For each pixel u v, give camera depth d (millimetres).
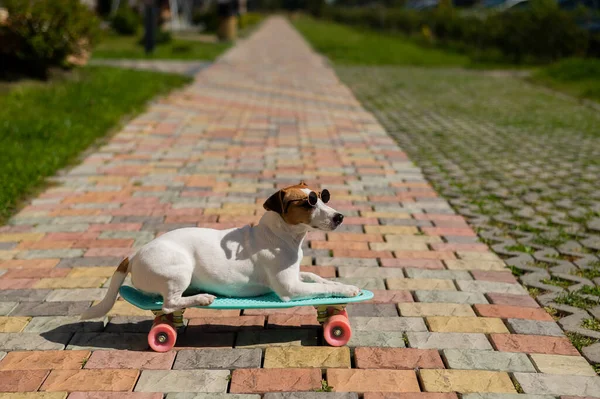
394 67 7418
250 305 1188
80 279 1546
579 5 8352
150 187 2307
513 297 1479
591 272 1644
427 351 1227
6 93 3617
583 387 1111
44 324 1329
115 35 9945
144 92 4066
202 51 7922
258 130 3365
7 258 1671
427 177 2580
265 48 9516
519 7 10180
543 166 2834
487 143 3314
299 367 1164
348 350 1225
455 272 1625
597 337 1294
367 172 2607
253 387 1101
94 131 3062
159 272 1172
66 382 1113
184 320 1354
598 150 3199
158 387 1102
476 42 9523
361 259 1698
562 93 5469
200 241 1219
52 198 2172
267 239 1218
